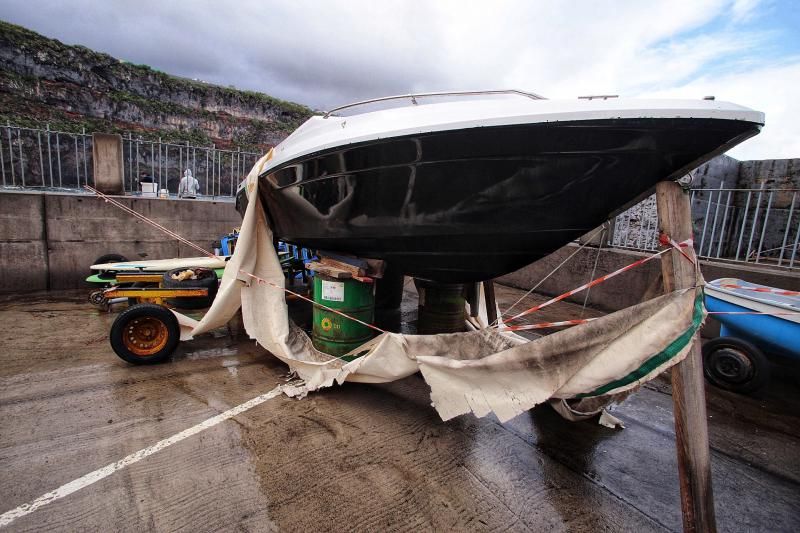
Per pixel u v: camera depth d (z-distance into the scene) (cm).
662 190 209
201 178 1296
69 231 614
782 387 357
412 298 668
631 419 303
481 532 187
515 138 214
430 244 291
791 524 204
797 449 267
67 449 230
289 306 557
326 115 343
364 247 329
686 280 197
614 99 204
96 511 186
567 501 211
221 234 746
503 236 266
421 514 196
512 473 231
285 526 184
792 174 657
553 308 587
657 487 226
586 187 227
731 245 709
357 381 295
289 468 223
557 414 302
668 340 186
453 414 237
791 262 429
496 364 228
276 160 333
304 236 365
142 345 348
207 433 252
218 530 179
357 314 331
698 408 183
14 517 181
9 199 568
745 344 334
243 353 391
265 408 287
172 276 426
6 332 420
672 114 184
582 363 206
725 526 202
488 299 418
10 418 260
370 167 264
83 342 398
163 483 206
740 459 256
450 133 222
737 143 194
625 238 580
